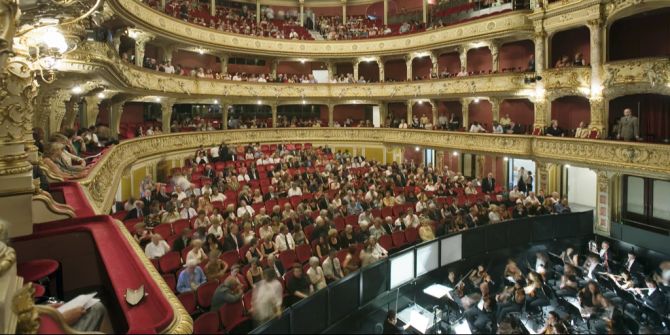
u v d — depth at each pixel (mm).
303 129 33188
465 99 27016
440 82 27859
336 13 36844
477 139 24453
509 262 12750
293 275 9625
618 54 20422
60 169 8891
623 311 11281
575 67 20234
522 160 24344
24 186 5664
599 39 19219
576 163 19219
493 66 25344
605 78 18891
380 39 31312
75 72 10367
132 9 19375
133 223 12055
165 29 23188
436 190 19344
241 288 8469
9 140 5543
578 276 13109
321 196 16266
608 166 17781
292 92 32250
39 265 5270
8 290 3441
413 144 29391
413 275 11625
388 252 13195
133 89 18109
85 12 6969
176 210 13531
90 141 12891
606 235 18469
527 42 25031
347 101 33250
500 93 24281
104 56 11336
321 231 12438
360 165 26062
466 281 12133
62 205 6742
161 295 4434
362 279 9945
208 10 32344
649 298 11453
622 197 19156
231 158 25234
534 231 15391
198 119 28938
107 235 6125
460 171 28500
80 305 4047
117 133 19938
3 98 5359
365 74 35312
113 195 11297
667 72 16547
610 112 20625
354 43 32156
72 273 6062
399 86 30828
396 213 16469
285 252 11375
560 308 11773
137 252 5551
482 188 20875
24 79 5691
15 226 5656
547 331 9359
